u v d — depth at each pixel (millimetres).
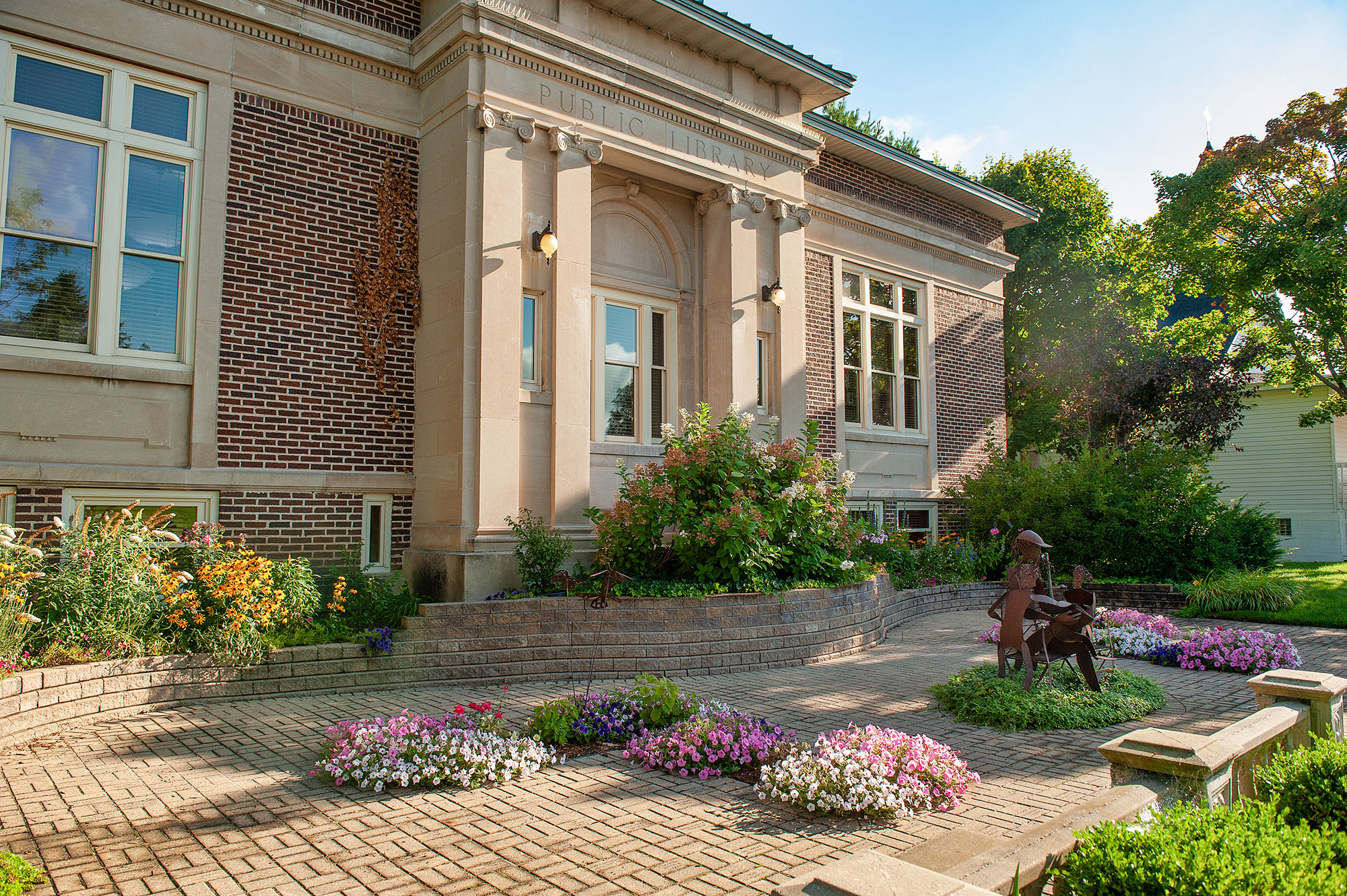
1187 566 15539
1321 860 2826
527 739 6000
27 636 6809
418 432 10930
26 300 8844
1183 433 22406
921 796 4922
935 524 18141
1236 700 7930
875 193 17469
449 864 4145
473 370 10297
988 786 5379
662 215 13352
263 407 9961
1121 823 2979
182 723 6770
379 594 9219
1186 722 7055
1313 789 3848
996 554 16438
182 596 7496
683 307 13578
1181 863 2646
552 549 9859
